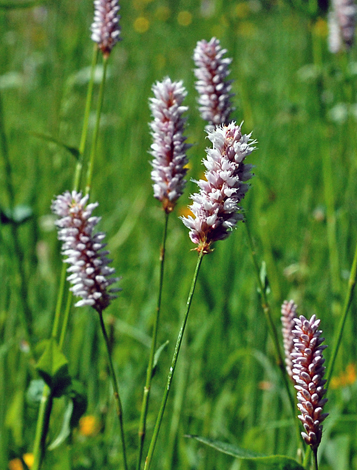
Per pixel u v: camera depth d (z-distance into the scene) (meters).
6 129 1.80
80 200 0.86
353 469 1.03
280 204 1.54
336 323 1.12
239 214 0.86
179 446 1.03
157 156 0.89
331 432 1.01
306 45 2.03
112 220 1.56
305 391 0.85
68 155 1.48
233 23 1.58
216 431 1.06
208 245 0.86
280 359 0.93
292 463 0.87
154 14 2.88
